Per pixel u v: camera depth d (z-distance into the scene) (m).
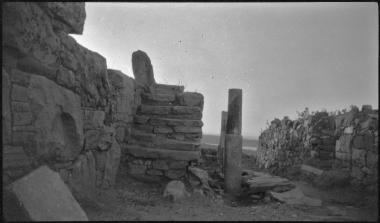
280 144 11.90
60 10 4.93
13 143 4.14
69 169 5.34
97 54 6.45
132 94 8.37
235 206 6.54
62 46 5.13
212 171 9.70
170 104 9.14
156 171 7.68
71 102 5.31
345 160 7.92
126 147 7.81
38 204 3.81
